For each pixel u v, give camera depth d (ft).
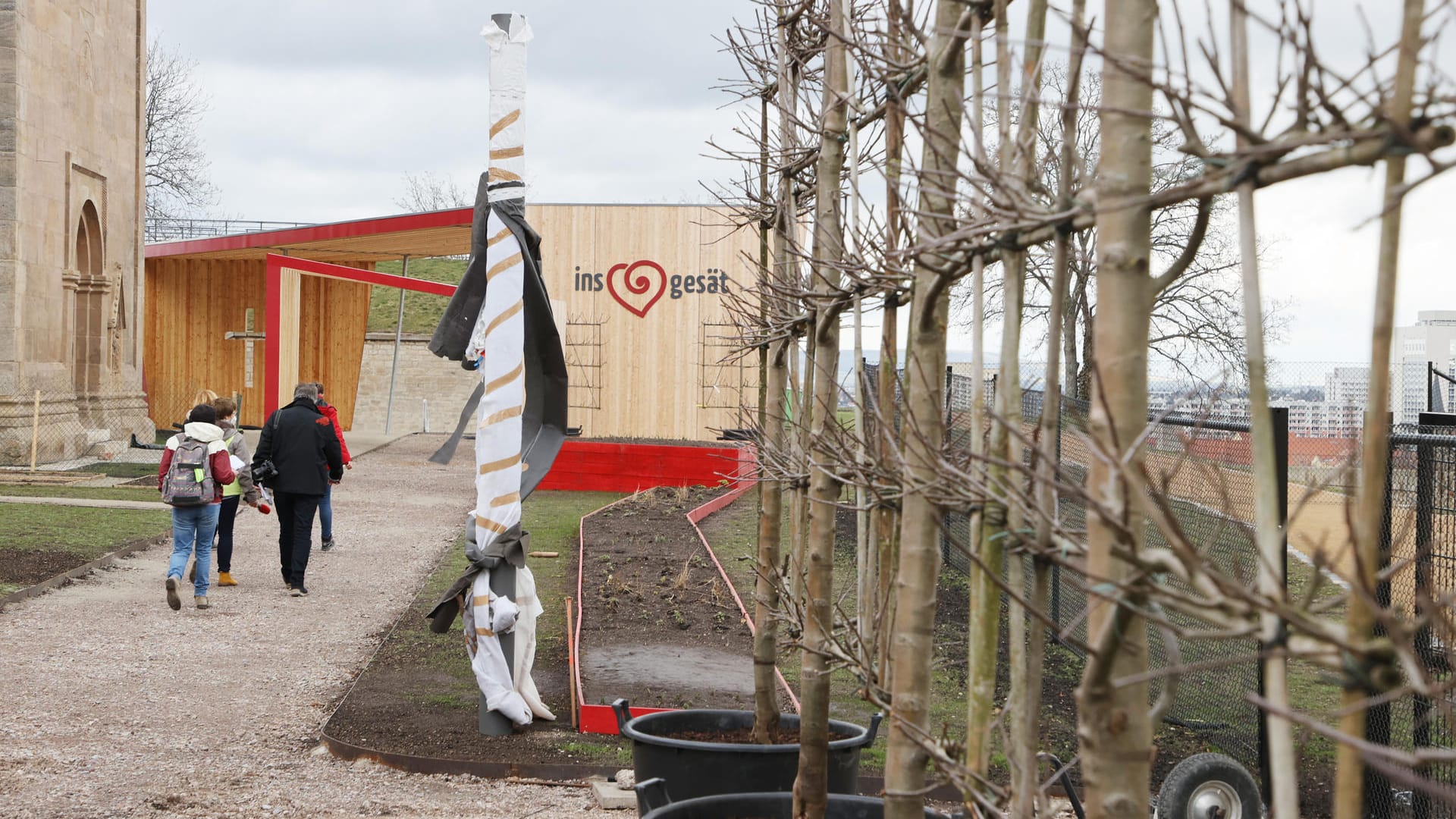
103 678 27.78
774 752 15.28
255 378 136.87
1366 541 4.41
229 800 19.40
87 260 93.35
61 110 86.17
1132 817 5.94
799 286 14.64
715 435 84.79
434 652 30.96
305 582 41.70
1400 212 4.39
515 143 24.43
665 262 84.94
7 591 36.55
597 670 27.78
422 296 167.63
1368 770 18.56
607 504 66.59
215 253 125.08
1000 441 7.58
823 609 13.26
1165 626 5.01
